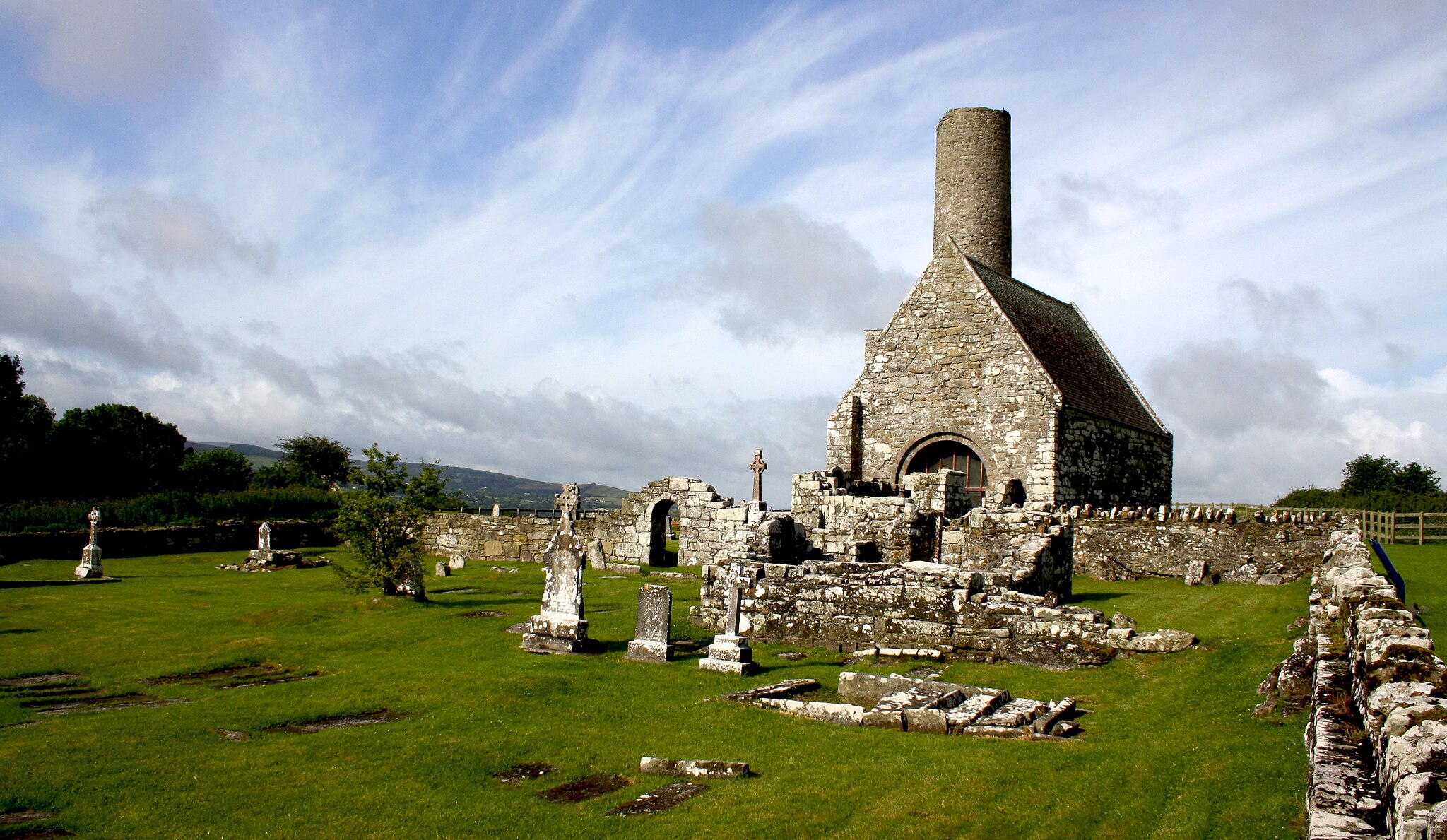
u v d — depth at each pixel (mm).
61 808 8273
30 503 44188
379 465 22125
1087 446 31922
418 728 10898
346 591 22859
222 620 18719
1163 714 11148
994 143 39000
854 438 33406
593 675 13531
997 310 31516
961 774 8820
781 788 8609
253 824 7887
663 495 33156
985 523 20016
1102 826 7375
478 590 24312
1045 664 14273
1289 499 46312
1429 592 16312
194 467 72562
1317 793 5117
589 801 8469
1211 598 20391
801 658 15242
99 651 15648
